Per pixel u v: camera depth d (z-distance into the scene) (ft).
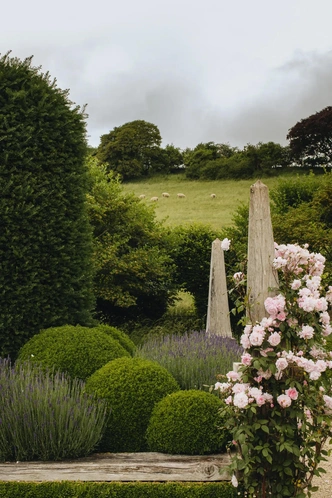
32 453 13.51
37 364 16.74
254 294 12.03
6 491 12.45
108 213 38.58
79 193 21.33
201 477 12.60
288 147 143.95
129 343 21.52
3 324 18.99
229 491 12.37
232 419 11.62
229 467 11.87
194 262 41.09
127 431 14.23
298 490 11.69
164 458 13.12
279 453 11.51
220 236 42.11
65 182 20.80
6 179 19.38
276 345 11.37
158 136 153.69
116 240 38.55
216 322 26.17
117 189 40.34
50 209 20.13
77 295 20.86
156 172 152.15
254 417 11.44
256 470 11.48
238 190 118.62
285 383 11.35
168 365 18.61
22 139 19.84
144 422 14.30
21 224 19.43
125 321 39.93
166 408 13.84
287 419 11.44
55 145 20.65
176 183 138.00
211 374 18.15
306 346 11.45
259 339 11.00
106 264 36.14
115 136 155.12
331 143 140.15
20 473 12.75
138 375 14.80
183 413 13.56
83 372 16.57
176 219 87.66
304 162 143.23
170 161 155.94
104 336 17.98
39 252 19.80
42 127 20.26
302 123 142.00
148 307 41.11
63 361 16.69
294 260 11.85
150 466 12.76
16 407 13.75
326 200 41.09
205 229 42.55
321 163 141.28
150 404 14.44
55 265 20.16
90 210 37.32
